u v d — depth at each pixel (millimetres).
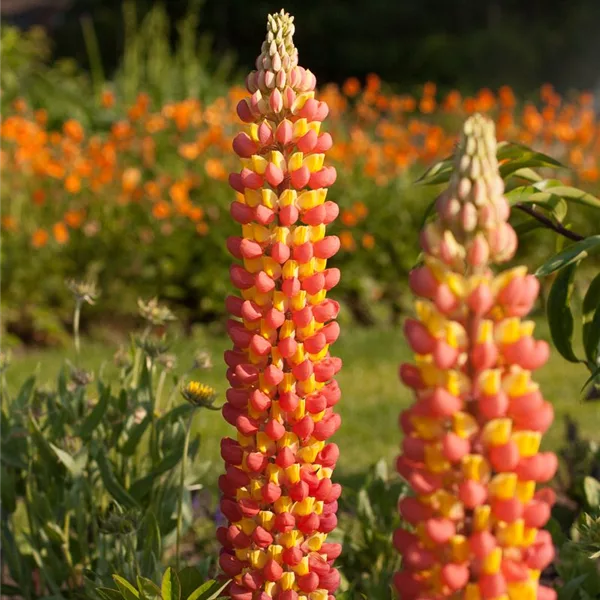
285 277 2414
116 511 3066
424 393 1785
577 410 8055
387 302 11680
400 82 33250
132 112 12078
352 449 7211
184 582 2721
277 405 2443
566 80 32188
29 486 3533
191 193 11633
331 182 2469
